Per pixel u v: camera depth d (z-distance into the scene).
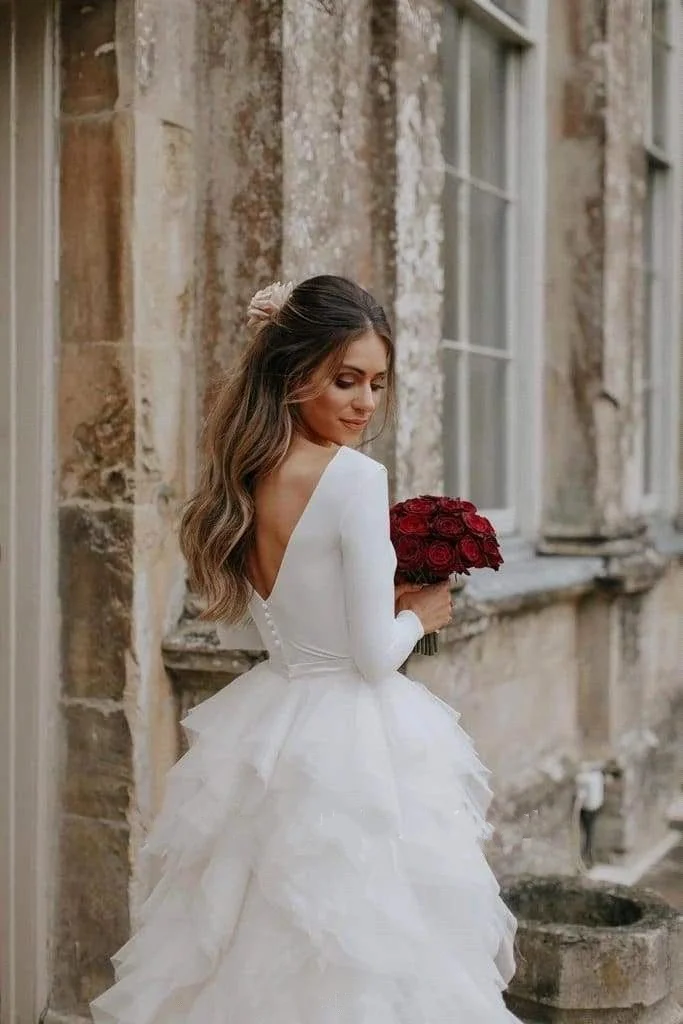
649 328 7.14
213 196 3.56
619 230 5.54
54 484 3.48
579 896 4.02
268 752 2.40
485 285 5.25
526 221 5.48
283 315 2.48
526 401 5.50
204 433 2.70
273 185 3.48
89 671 3.45
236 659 3.39
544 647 5.17
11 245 3.47
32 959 3.52
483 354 5.21
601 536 5.44
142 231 3.36
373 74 3.87
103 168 3.36
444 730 2.54
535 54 5.43
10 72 3.43
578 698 5.56
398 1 3.83
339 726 2.40
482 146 5.18
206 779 2.47
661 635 6.32
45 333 3.44
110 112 3.35
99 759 3.45
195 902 2.44
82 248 3.40
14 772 3.52
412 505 2.61
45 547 3.47
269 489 2.47
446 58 4.79
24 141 3.44
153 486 3.44
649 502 7.16
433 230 4.07
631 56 5.65
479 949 2.43
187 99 3.54
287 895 2.29
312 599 2.44
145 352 3.39
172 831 2.53
